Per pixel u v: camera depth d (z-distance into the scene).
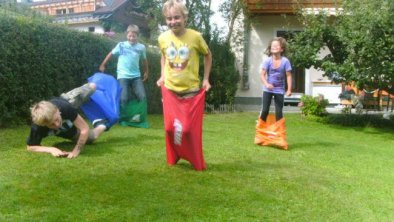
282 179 4.34
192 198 3.54
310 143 7.14
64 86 7.94
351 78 9.70
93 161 4.56
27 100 7.07
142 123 7.67
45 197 3.38
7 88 6.62
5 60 6.51
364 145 7.45
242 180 4.18
